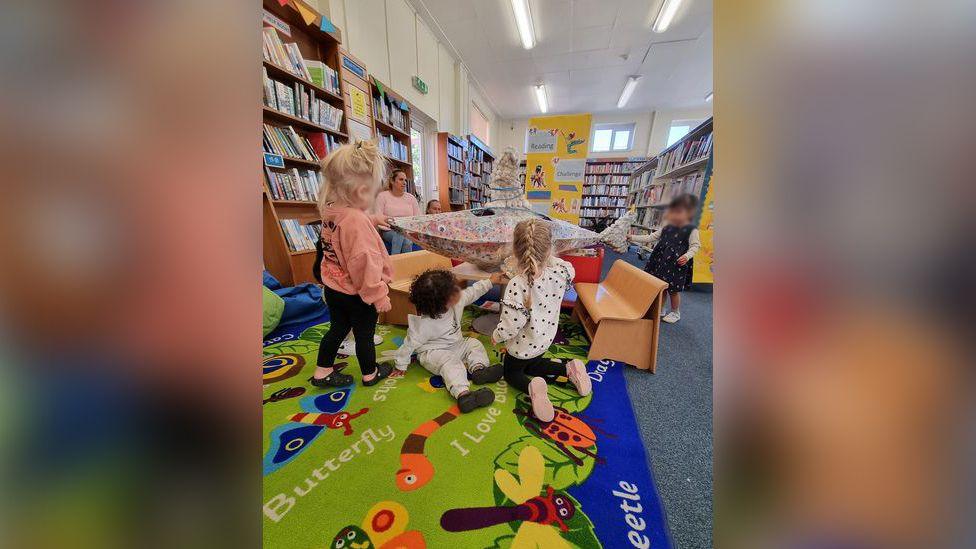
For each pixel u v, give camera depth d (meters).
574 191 6.09
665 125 7.05
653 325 1.45
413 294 1.41
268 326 1.76
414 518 0.76
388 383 1.34
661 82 5.59
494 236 1.77
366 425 1.08
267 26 2.06
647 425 1.10
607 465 0.93
